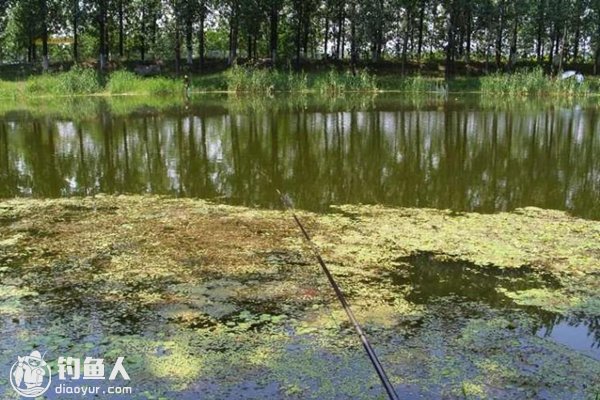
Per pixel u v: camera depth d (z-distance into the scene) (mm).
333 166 10070
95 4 37125
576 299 4488
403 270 5051
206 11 38062
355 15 38500
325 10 41625
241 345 3812
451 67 41281
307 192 8086
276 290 4648
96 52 45812
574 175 9234
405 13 39406
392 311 4289
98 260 5320
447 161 10516
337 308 4344
